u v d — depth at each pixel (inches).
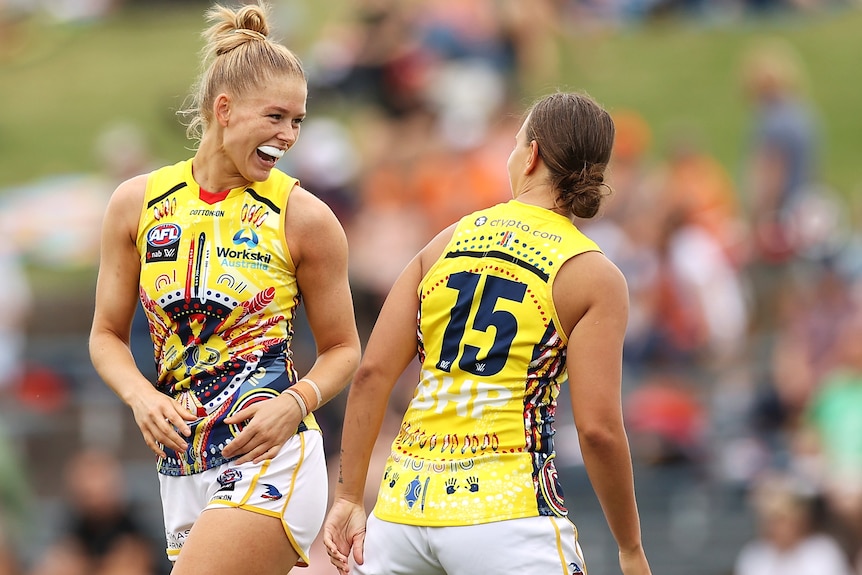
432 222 1610.5
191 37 3046.3
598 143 538.6
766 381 1470.2
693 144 1760.6
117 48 3019.2
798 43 2839.6
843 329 1454.2
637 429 1409.9
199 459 532.1
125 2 3206.2
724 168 2283.5
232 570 519.8
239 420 526.6
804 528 1259.2
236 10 553.6
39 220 1996.8
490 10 2038.6
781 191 1855.3
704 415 1430.9
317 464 543.5
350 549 559.8
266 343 534.6
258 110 520.1
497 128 1758.1
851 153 2395.4
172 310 532.4
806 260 1720.0
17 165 2400.3
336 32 2279.8
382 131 1878.7
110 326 552.1
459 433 524.4
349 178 1706.4
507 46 2043.6
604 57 2755.9
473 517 514.0
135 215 540.1
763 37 2874.0
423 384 538.3
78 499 1272.1
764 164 1876.2
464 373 528.1
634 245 1572.3
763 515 1291.8
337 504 560.7
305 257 536.7
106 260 548.7
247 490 524.7
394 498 531.8
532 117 550.0
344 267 545.6
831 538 1280.8
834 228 1894.7
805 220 1814.7
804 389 1429.6
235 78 522.0
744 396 1454.2
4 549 1306.6
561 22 2679.6
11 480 1347.2
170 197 537.0
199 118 539.5
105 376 545.0
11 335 1653.5
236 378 530.6
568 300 525.0
